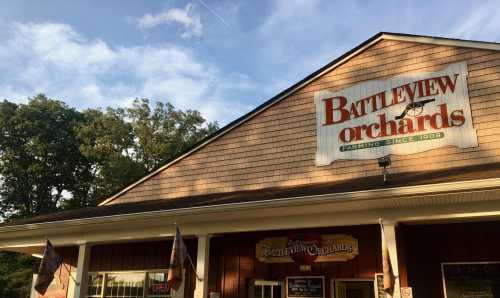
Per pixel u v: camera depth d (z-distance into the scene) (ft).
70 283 45.01
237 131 43.34
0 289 95.04
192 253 40.16
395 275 27.25
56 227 38.70
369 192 27.37
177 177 45.24
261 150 41.47
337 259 33.63
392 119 36.22
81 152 123.13
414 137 34.94
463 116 33.60
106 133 119.85
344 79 39.52
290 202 29.53
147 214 34.37
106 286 43.42
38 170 122.72
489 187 24.50
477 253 30.50
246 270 36.86
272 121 41.83
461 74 34.63
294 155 39.70
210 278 37.99
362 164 36.42
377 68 38.29
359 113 37.83
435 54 36.14
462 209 26.99
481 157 32.22
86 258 39.01
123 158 114.42
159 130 121.60
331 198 28.48
